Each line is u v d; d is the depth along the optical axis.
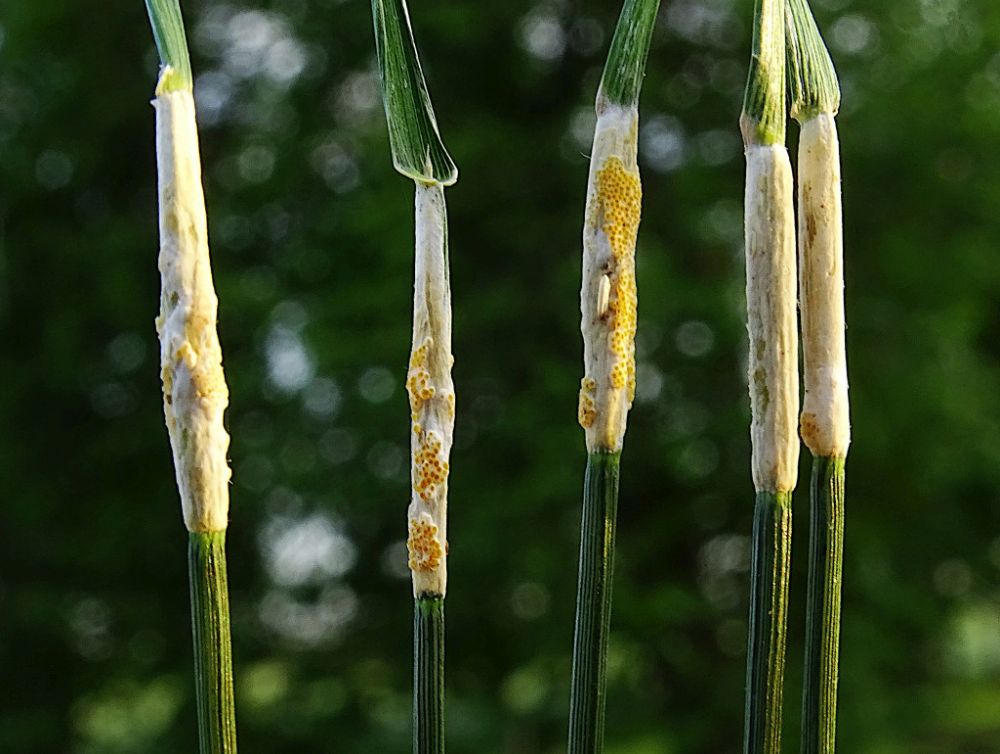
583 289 0.15
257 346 0.83
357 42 0.84
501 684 0.82
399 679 0.85
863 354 0.77
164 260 0.14
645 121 0.80
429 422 0.15
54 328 0.86
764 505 0.15
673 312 0.73
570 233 0.80
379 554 0.85
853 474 0.78
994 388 0.80
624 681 0.80
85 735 0.91
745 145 0.15
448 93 0.84
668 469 0.77
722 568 0.81
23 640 0.87
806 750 0.15
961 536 0.80
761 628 0.15
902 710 0.79
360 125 0.81
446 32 0.79
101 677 0.88
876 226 0.79
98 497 0.88
